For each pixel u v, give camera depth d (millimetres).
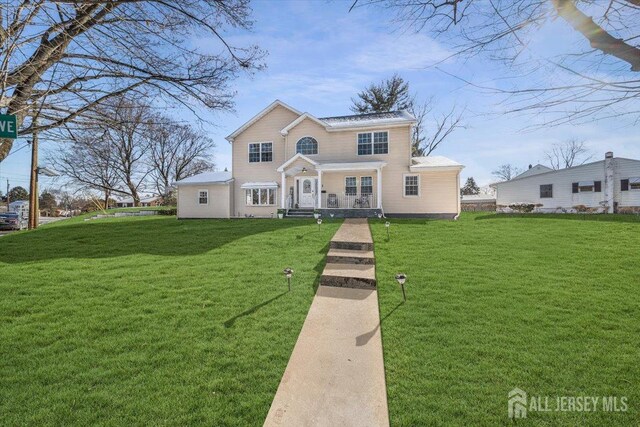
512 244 9047
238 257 8047
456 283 6051
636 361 3545
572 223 12359
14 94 4355
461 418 2793
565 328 4312
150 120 5582
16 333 4215
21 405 2893
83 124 5227
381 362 3689
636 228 10922
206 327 4438
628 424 2691
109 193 35094
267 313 4926
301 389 3229
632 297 5281
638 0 2072
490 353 3756
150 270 7004
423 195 17094
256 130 19594
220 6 4785
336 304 5344
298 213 17625
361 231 11023
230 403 2980
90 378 3291
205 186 19766
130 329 4363
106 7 4281
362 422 2805
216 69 5215
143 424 2695
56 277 6504
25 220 25016
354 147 17938
